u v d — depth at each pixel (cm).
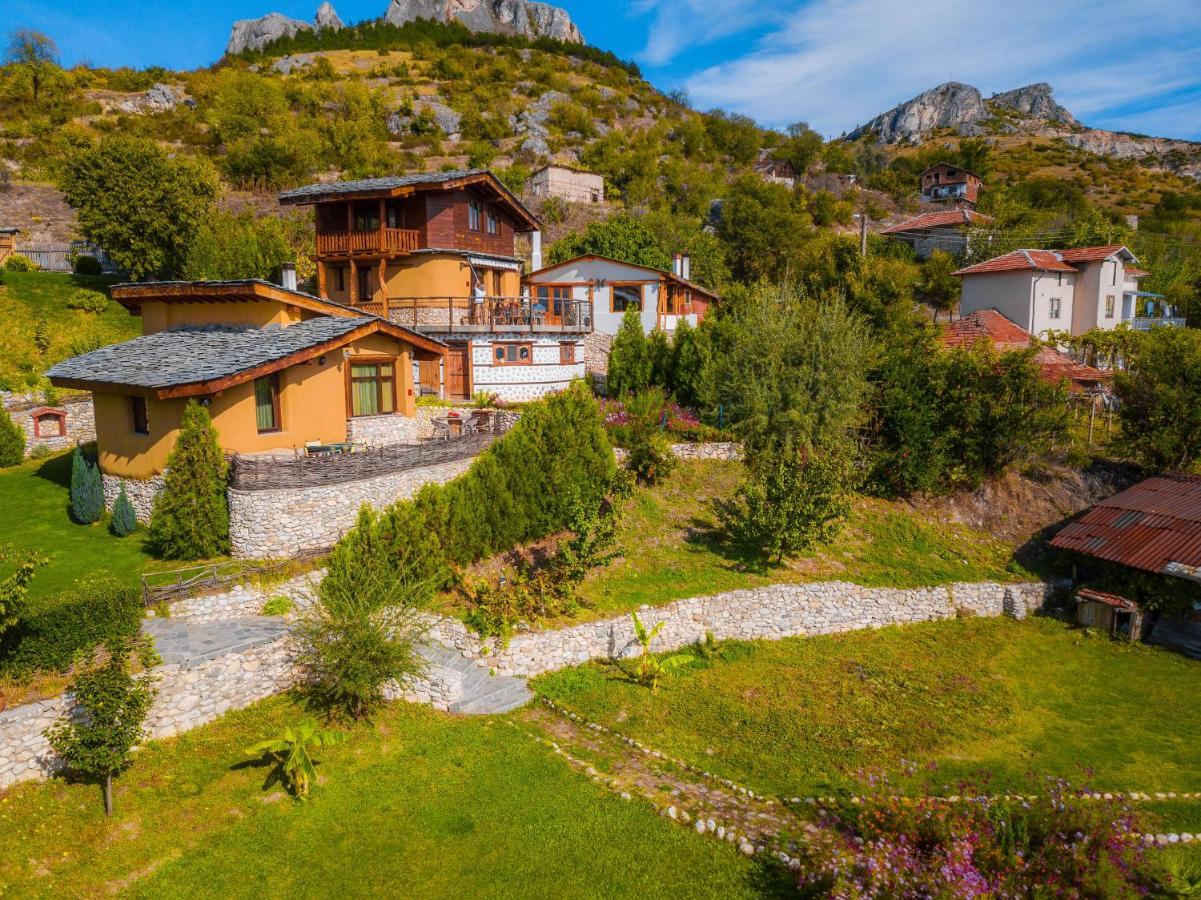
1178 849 1362
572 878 1271
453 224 3478
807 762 1712
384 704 1742
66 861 1227
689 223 6788
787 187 9550
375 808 1421
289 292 2484
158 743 1503
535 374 3578
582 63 14488
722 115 12775
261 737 1569
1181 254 7538
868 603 2473
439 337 3416
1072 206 9869
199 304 2641
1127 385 3297
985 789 1605
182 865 1257
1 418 2839
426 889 1242
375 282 3584
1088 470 3341
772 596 2344
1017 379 3105
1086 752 1838
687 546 2536
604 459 2598
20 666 1401
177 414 2109
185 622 1780
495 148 9344
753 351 3028
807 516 2452
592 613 2123
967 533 3016
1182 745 1884
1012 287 5122
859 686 2089
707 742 1770
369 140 8356
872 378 3183
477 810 1428
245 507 1978
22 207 6166
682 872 1285
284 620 1827
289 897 1213
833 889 1154
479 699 1789
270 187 7150
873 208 9662
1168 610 2469
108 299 4241
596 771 1574
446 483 2206
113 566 1980
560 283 4525
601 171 8694
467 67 12412
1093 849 1192
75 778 1381
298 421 2331
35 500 2462
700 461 2994
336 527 2098
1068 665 2312
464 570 2166
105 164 4316
